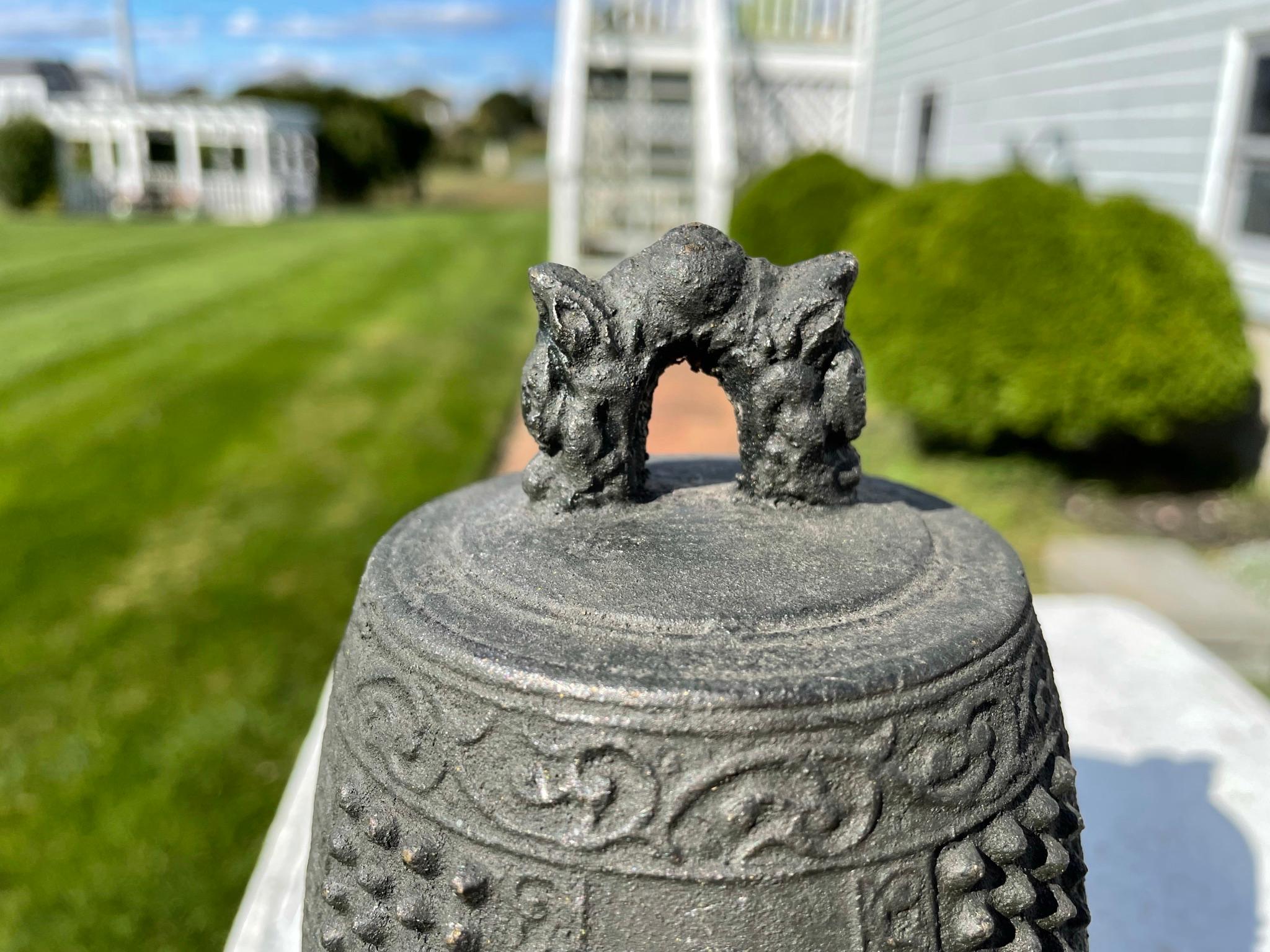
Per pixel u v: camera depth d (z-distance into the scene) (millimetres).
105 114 17844
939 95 6953
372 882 1082
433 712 1037
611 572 1156
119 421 5090
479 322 7551
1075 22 5141
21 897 2133
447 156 35156
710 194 7422
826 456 1338
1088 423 3871
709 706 943
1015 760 1083
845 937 985
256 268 10125
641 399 1316
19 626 3105
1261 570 3514
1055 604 2857
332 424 5051
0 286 8961
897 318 3998
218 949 2020
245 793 2432
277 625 3121
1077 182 5094
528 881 990
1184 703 2361
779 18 8617
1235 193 4199
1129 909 1757
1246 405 4258
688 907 965
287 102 20156
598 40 8180
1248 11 3951
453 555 1244
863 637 1048
